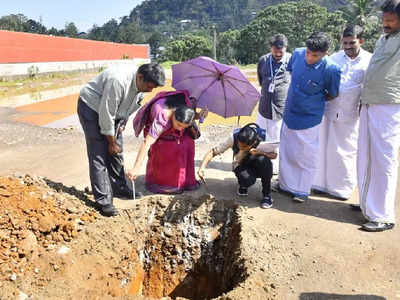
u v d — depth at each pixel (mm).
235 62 69750
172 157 5168
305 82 4871
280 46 5621
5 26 79062
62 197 4582
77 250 3988
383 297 3479
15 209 3980
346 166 5309
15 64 27625
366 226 4555
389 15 4062
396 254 4098
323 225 4664
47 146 8453
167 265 4832
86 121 4352
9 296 3246
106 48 45781
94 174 4500
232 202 5051
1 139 9000
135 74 4254
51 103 16047
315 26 66812
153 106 4875
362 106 4586
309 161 5172
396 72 4203
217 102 5863
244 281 3670
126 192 5191
